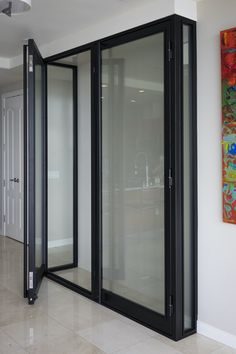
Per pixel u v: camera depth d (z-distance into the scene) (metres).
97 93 3.79
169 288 3.13
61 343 3.03
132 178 3.51
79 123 4.69
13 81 6.14
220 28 2.97
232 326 2.97
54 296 4.02
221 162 2.99
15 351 2.90
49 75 4.57
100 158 3.82
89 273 4.61
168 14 3.04
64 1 3.19
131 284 3.57
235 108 2.84
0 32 4.04
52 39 4.27
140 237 3.46
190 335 3.17
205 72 3.08
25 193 3.74
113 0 3.15
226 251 2.99
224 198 2.95
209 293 3.12
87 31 3.87
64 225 4.80
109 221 3.79
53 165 4.69
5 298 3.93
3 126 6.62
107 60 3.69
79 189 4.75
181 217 3.11
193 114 3.15
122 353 2.89
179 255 3.10
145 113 3.34
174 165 3.07
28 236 3.76
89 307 3.74
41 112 4.36
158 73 3.20
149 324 3.32
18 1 2.47
